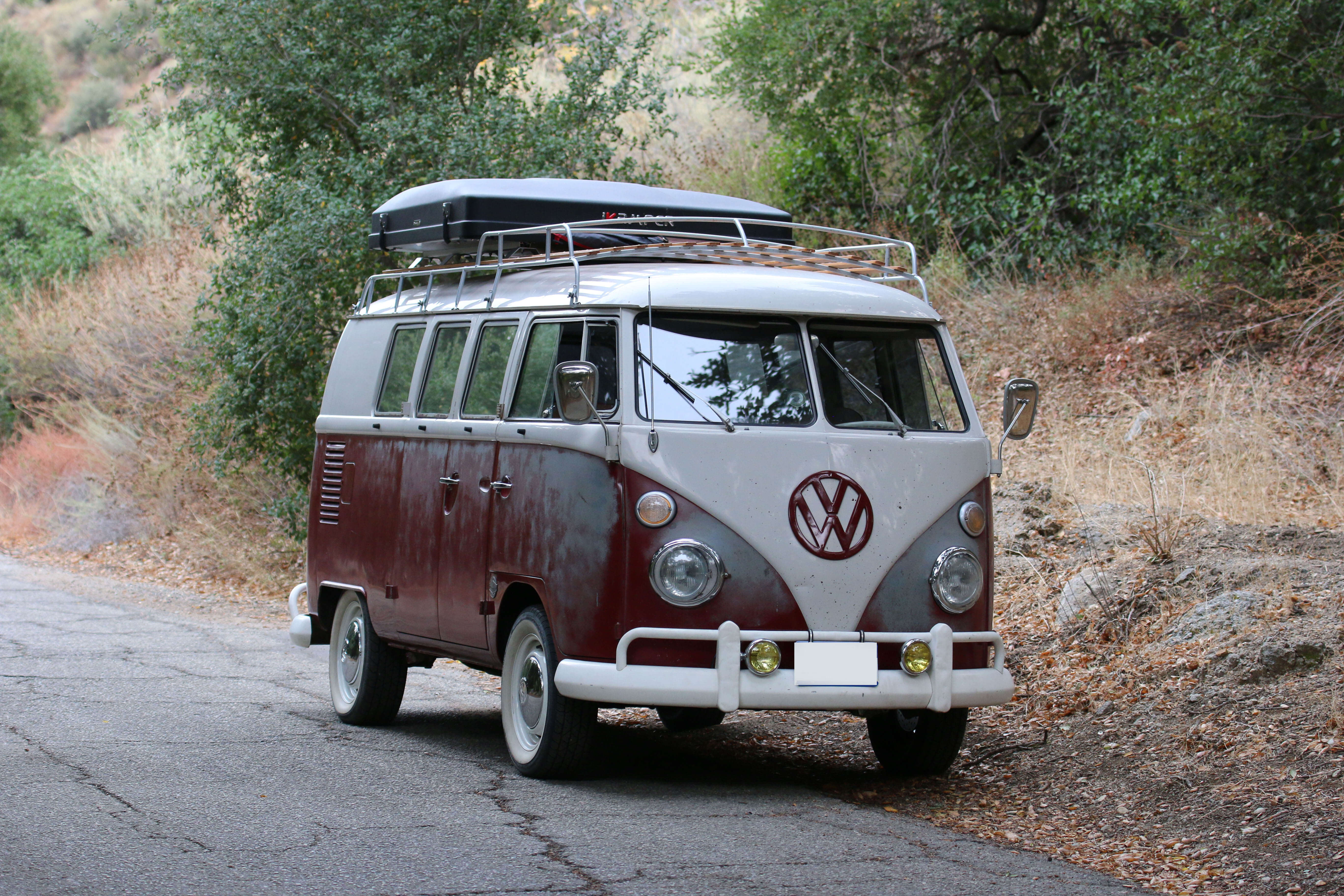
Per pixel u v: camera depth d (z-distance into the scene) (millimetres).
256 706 9148
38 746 7516
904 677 6484
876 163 19844
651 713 9461
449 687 10445
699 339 6691
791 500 6445
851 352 6938
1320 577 8289
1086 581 9180
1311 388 13117
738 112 23375
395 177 15250
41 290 29406
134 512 20562
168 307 25188
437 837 5664
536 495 6812
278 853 5387
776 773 7309
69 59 58594
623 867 5250
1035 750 7391
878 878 5184
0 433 26344
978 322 16906
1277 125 14578
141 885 4934
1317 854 5359
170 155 31047
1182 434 12820
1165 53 15828
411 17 15820
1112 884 5219
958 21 18562
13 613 13875
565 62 16516
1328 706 6754
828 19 18531
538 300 7285
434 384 8094
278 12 15891
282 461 16547
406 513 8094
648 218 7621
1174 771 6570
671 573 6285
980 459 6902
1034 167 19000
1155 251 17062
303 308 15031
